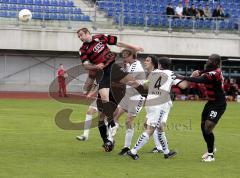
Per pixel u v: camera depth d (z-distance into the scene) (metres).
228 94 66.62
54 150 22.78
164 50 66.31
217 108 20.34
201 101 61.94
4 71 66.25
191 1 73.38
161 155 22.12
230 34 68.25
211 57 20.31
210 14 69.25
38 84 67.19
